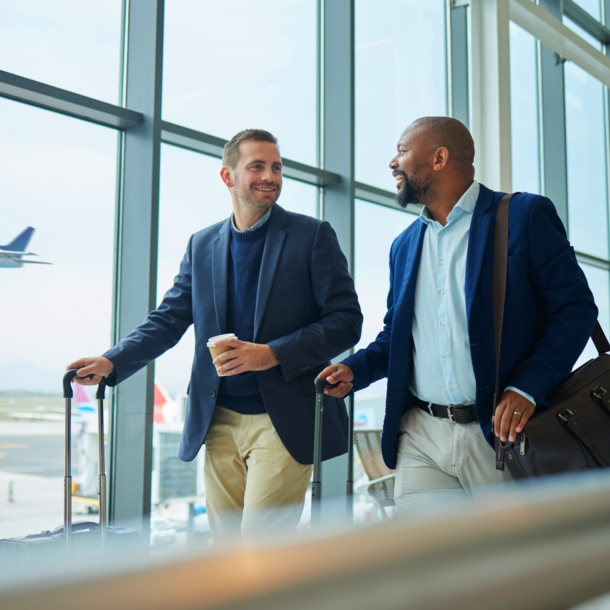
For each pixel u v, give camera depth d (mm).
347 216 4371
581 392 1760
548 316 1868
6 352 3088
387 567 100
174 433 3518
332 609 93
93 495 3250
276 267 2154
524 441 1736
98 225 3375
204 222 3748
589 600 118
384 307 4746
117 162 3447
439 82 5434
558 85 6949
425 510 120
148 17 3408
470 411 1895
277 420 2055
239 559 93
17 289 3131
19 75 3047
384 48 4973
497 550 111
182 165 3686
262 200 2160
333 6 4488
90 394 3266
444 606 101
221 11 3951
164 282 3596
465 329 1900
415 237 2066
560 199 6973
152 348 2207
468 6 5547
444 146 1991
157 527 3441
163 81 3670
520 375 1770
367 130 4789
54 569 86
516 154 6559
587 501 126
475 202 1965
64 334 3246
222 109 3947
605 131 7684
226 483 2189
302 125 4371
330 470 4180
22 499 3076
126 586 85
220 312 2166
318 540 101
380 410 4609
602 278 7500
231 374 1977
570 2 7348
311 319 2178
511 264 1851
